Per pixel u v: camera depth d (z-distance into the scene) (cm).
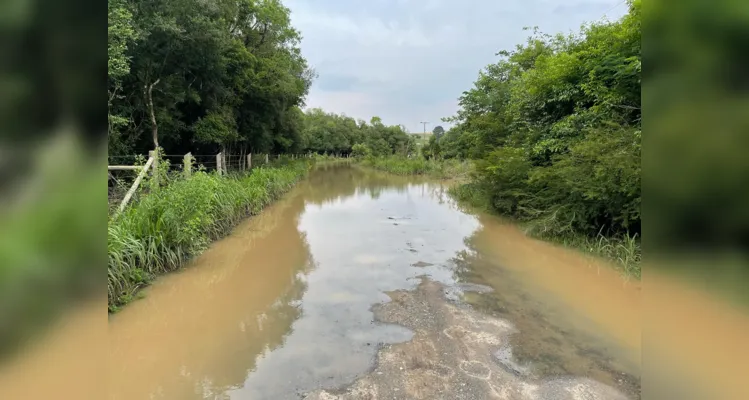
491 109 1449
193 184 684
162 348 376
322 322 434
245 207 1009
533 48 1315
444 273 611
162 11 972
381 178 2694
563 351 368
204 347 378
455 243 818
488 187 1141
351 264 661
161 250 570
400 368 341
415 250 757
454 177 2412
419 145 4350
